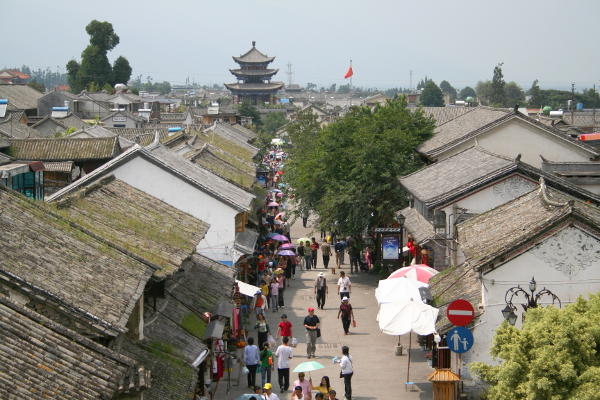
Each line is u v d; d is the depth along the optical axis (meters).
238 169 42.84
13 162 36.19
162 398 14.61
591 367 14.36
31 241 15.13
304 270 44.81
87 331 13.58
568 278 19.98
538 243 19.95
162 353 16.67
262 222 45.75
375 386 23.28
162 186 29.44
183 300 21.69
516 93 190.12
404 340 28.91
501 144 40.25
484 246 21.69
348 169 43.09
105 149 50.34
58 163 47.94
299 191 48.12
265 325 26.25
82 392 11.83
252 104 172.12
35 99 110.38
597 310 15.77
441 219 29.92
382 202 41.22
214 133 62.09
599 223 19.67
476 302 21.28
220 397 22.22
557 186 28.92
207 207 29.88
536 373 14.50
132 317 16.78
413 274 27.42
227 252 29.98
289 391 23.00
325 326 31.12
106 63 152.00
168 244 20.88
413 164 41.12
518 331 15.75
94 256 16.12
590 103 152.12
